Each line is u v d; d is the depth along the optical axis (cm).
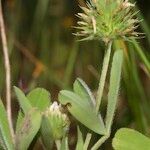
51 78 33
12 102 30
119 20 13
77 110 13
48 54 39
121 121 26
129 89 24
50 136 13
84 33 13
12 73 36
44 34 39
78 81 14
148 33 26
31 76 36
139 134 13
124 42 24
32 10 40
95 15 13
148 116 26
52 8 39
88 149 22
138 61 28
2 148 13
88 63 36
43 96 14
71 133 28
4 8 38
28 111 12
